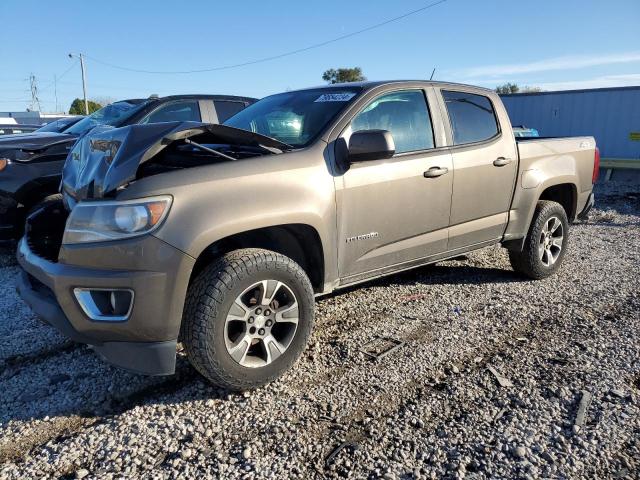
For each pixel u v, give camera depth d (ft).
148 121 22.57
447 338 12.73
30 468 8.25
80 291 9.20
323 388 10.46
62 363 11.76
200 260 10.42
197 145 10.28
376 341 12.58
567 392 10.13
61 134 22.35
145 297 8.95
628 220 28.35
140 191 9.10
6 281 17.74
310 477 7.95
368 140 10.91
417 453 8.45
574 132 54.90
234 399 10.11
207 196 9.50
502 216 15.55
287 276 10.28
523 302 15.19
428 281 17.17
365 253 12.31
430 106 13.89
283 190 10.40
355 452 8.48
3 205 19.01
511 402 9.85
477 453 8.42
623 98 51.34
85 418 9.64
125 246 8.91
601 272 18.19
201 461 8.32
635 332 12.92
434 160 13.42
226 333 9.66
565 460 8.22
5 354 12.20
